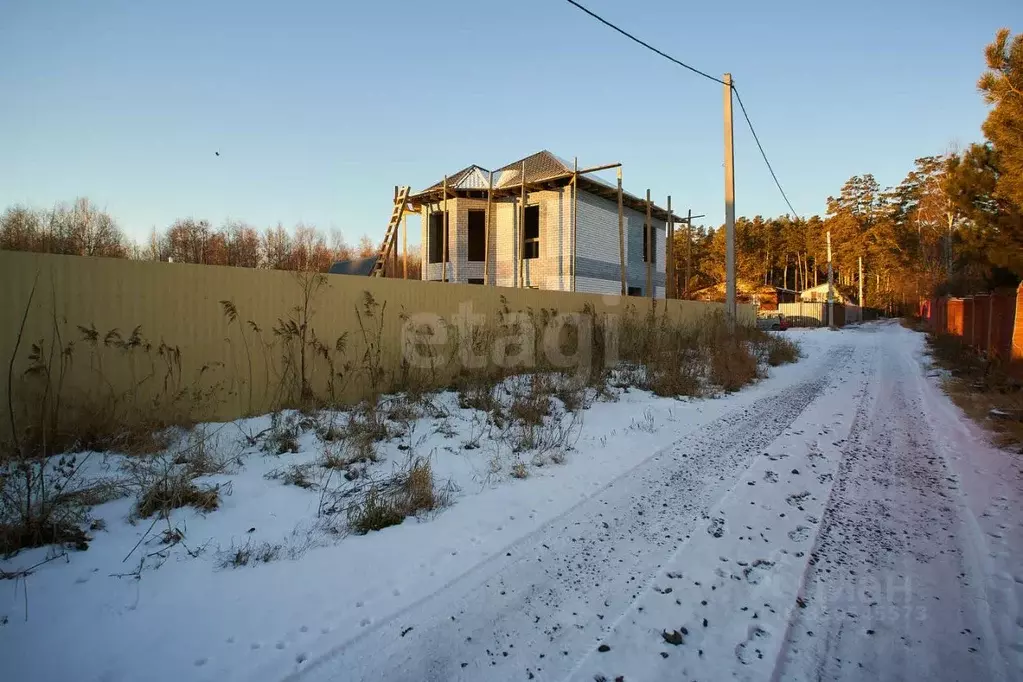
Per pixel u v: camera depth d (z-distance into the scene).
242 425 6.26
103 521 3.93
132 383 5.69
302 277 7.17
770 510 4.59
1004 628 2.96
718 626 3.00
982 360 13.37
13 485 4.11
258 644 2.77
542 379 9.24
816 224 70.75
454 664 2.67
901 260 59.12
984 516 4.47
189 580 3.31
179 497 4.27
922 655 2.76
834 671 2.64
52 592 3.11
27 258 5.05
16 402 4.95
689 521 4.36
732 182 16.67
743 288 54.19
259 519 4.16
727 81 16.53
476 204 19.25
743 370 11.89
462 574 3.50
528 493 4.95
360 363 7.83
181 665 2.59
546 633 2.93
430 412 7.43
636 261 22.12
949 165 12.51
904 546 3.94
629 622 3.02
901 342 24.84
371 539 3.96
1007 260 11.02
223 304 6.38
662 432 7.24
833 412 8.73
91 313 5.42
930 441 6.90
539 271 18.64
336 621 2.98
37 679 2.45
